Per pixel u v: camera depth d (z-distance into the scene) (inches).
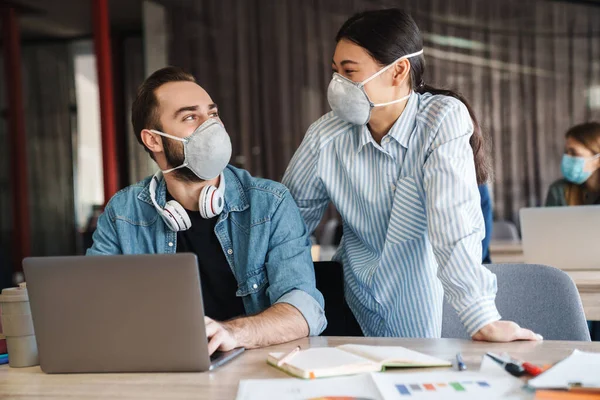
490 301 60.7
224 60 280.7
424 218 74.0
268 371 50.9
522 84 280.2
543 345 55.9
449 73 280.2
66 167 313.7
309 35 278.4
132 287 51.3
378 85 71.8
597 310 100.0
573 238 115.3
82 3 287.9
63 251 312.0
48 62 315.6
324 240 214.8
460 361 49.1
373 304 78.6
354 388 44.9
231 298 71.8
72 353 53.3
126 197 74.5
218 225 71.7
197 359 51.3
